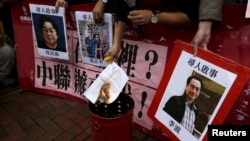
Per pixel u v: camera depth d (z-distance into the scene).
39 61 2.34
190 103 1.32
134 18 1.38
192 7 1.27
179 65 1.34
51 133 1.97
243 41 1.30
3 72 2.57
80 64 2.14
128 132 1.59
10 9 2.43
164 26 1.54
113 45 1.68
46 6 1.98
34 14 2.06
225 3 1.32
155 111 1.50
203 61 1.22
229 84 1.13
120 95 1.69
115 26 1.68
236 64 1.09
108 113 1.61
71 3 1.98
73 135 1.94
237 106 1.42
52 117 2.15
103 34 1.82
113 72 1.49
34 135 1.96
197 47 1.23
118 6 1.54
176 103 1.39
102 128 1.50
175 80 1.37
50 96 2.44
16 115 2.19
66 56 2.13
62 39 2.06
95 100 1.48
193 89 1.29
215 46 1.40
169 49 1.60
